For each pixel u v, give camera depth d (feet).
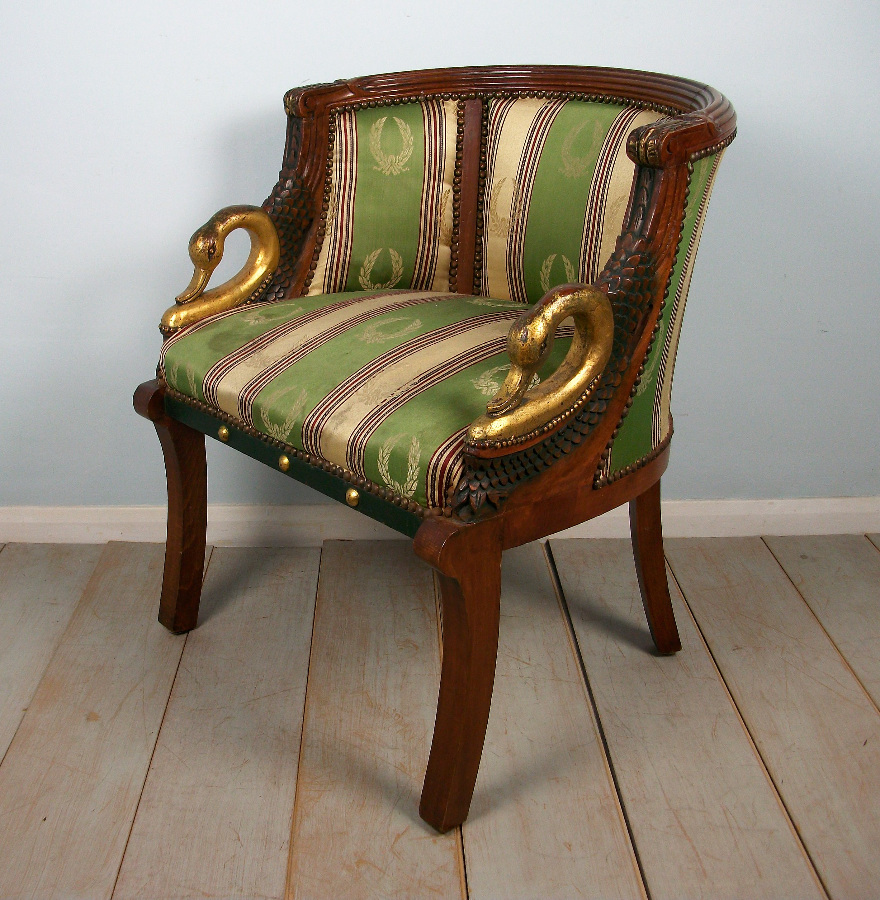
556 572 6.07
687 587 5.91
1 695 4.93
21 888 3.84
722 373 6.13
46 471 6.28
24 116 5.50
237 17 5.40
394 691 4.99
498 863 3.98
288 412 3.98
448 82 4.99
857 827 4.16
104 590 5.85
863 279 5.93
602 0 5.38
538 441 3.58
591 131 4.59
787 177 5.69
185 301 4.70
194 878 3.90
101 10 5.33
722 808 4.26
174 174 5.69
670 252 3.82
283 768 4.47
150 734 4.67
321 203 4.98
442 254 5.13
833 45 5.44
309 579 5.98
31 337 5.95
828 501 6.44
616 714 4.83
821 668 5.18
